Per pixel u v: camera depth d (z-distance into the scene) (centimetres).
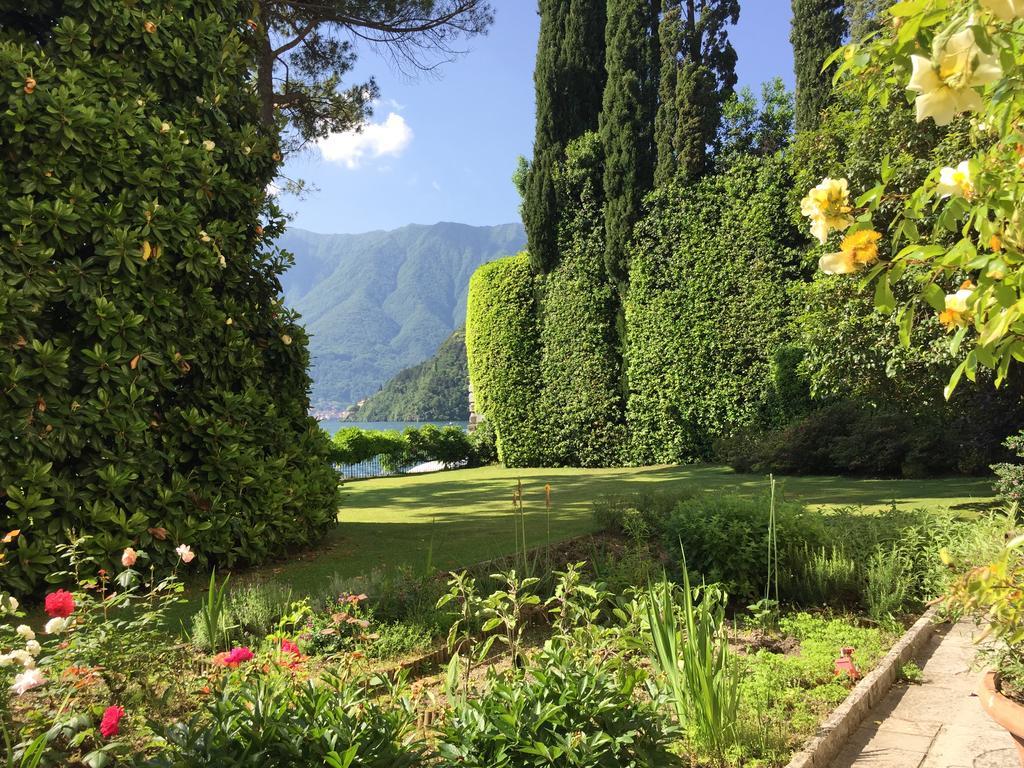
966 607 190
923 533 528
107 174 496
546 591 496
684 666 290
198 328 555
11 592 435
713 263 1436
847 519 590
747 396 1396
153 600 431
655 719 239
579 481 1308
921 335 691
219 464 551
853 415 1217
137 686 273
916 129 701
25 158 466
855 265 163
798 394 1329
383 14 1214
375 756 194
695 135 1473
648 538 647
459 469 1942
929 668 386
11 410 439
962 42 115
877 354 768
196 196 557
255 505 577
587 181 1639
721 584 482
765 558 500
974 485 984
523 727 214
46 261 457
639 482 1233
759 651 387
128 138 516
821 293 824
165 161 533
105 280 490
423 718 264
